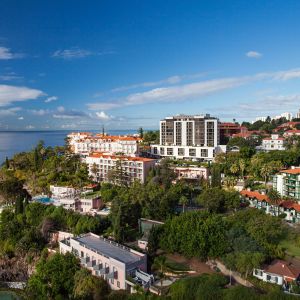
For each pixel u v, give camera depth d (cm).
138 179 16900
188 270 8406
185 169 18025
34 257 10075
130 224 11356
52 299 7888
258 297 6166
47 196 15350
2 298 8606
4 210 13488
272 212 11962
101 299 7350
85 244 9194
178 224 9419
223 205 12325
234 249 8412
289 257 8481
